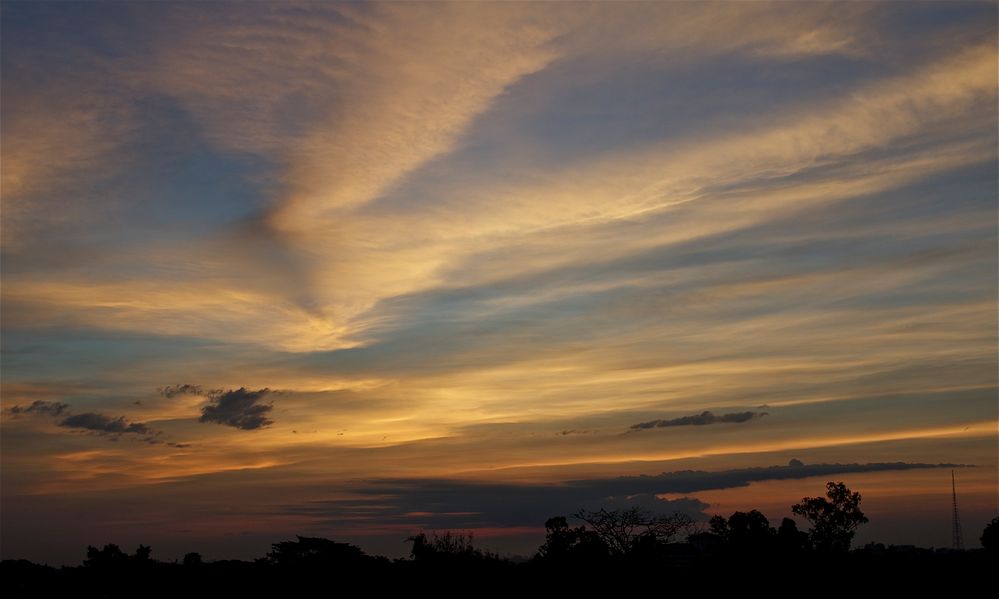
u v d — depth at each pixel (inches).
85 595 2615.7
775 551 2411.4
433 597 2384.4
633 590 2233.0
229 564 2945.4
